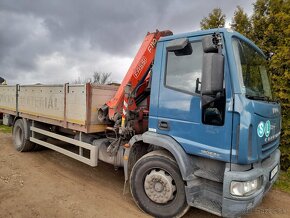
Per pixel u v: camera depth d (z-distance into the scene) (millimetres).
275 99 4551
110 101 4910
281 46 6582
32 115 6707
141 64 4629
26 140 7098
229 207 3160
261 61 4332
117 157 4711
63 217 3783
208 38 3209
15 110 7469
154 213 3893
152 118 4008
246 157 3098
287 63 6305
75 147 6270
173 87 3768
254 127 3174
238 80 3203
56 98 5723
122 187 5082
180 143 3664
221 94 3252
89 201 4352
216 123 3326
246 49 3723
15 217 3717
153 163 3871
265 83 4289
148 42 4629
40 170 5828
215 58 3037
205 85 3064
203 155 3443
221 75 3049
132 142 4234
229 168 3248
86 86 4852
